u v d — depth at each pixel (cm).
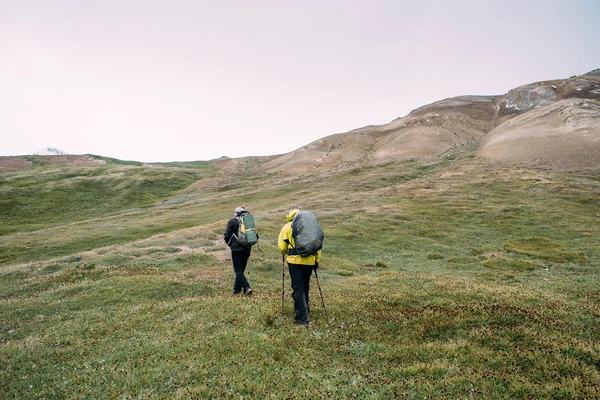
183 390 574
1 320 1088
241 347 723
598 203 3177
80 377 647
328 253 2294
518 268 1839
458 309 903
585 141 5184
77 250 3459
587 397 512
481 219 3005
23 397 597
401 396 542
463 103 14412
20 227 5956
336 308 983
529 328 761
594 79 12431
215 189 8256
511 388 545
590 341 692
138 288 1334
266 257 1973
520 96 12769
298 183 7031
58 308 1177
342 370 637
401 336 784
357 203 4028
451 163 6412
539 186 3866
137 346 773
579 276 1611
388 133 12069
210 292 1302
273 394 553
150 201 8038
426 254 2264
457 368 613
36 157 13600
